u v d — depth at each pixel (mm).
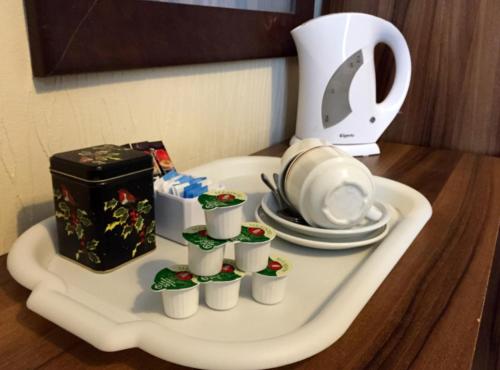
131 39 600
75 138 589
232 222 409
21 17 496
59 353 357
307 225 577
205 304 421
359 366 346
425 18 1075
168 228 547
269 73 1021
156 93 705
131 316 379
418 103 1138
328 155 561
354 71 941
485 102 1061
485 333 904
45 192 567
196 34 714
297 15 1025
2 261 502
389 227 617
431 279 483
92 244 455
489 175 904
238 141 959
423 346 371
